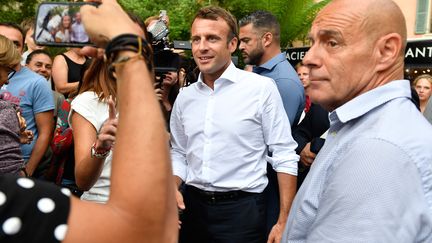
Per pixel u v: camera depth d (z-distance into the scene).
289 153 2.51
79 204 0.74
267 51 3.32
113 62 0.83
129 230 0.73
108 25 0.85
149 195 0.74
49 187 0.74
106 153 1.70
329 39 1.21
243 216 2.47
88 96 1.89
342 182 1.09
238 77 2.49
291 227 1.35
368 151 1.07
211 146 2.47
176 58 2.92
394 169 1.03
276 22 3.33
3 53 2.14
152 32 2.83
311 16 8.88
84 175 1.76
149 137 0.76
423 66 6.01
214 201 2.49
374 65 1.20
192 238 2.62
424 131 1.11
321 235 1.13
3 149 1.96
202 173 2.49
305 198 1.28
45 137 3.13
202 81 2.55
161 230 0.76
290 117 2.94
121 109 0.80
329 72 1.22
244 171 2.47
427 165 1.05
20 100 3.05
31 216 0.70
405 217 1.02
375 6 1.18
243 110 2.45
